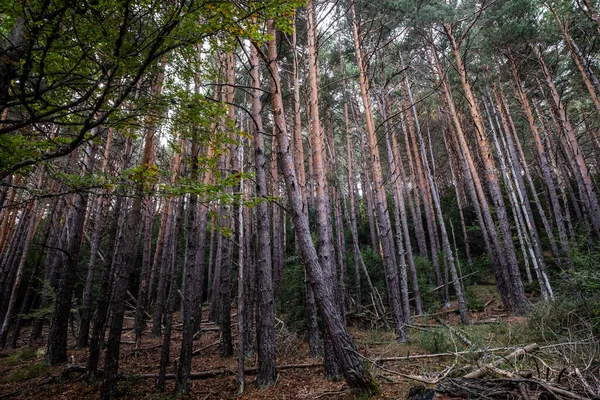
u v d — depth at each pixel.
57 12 3.16
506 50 15.48
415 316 13.46
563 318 7.58
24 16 3.12
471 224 22.27
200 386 7.25
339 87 18.16
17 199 14.34
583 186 16.36
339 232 14.84
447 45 15.98
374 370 6.84
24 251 12.89
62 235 13.21
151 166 5.08
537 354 6.50
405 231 15.36
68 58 4.33
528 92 18.92
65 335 9.56
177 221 8.42
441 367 6.92
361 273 15.23
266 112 15.00
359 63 11.12
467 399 4.54
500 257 13.49
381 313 12.36
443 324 11.84
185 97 5.28
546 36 14.31
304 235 5.79
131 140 9.14
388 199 25.78
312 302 9.19
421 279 15.56
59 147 5.23
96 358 7.81
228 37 4.73
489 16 14.14
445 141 19.61
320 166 7.90
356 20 11.98
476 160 21.94
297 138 9.02
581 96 17.42
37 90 3.45
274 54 6.75
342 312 9.74
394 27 12.18
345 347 5.40
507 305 13.80
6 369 9.62
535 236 16.30
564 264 14.90
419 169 19.50
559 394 4.13
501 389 4.50
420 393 4.83
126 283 6.91
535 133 16.08
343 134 22.41
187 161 6.43
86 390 7.19
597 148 21.38
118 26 3.78
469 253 20.20
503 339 8.58
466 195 25.23
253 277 11.78
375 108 20.42
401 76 16.36
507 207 21.53
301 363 8.33
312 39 8.93
